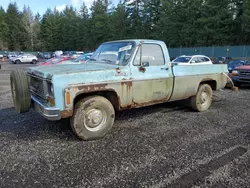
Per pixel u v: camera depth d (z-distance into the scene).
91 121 3.85
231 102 7.08
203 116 5.48
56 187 2.61
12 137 4.04
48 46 78.62
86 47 67.88
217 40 36.25
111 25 56.88
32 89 4.35
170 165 3.12
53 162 3.17
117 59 4.44
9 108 6.08
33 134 4.18
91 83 3.68
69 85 3.49
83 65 4.40
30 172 2.92
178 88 5.04
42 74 3.69
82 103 3.72
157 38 45.41
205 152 3.51
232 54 33.34
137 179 2.78
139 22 52.31
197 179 2.79
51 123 4.78
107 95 4.17
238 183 2.71
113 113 4.08
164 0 44.16
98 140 3.95
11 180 2.74
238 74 9.80
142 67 4.34
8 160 3.22
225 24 35.75
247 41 35.44
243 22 33.22
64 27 75.31
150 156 3.37
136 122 4.96
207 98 5.98
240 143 3.87
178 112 5.80
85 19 70.88
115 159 3.27
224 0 35.06
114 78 3.95
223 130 4.51
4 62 37.69
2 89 9.40
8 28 78.94
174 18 42.09
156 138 4.06
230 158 3.32
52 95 3.48
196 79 5.48
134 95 4.27
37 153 3.43
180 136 4.17
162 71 4.70
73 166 3.07
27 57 35.41
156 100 4.71
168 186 2.64
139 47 4.35
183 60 13.29
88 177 2.81
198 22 37.69
